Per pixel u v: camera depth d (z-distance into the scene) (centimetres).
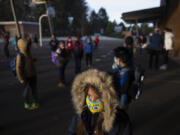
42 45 2425
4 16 4184
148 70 775
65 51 550
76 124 125
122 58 214
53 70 808
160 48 778
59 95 482
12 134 294
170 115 361
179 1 1178
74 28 5750
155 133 296
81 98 120
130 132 112
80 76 117
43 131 302
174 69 793
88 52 868
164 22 1447
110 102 105
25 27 3170
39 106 409
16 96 475
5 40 1170
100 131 111
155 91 508
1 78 664
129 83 201
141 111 380
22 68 359
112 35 8056
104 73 114
